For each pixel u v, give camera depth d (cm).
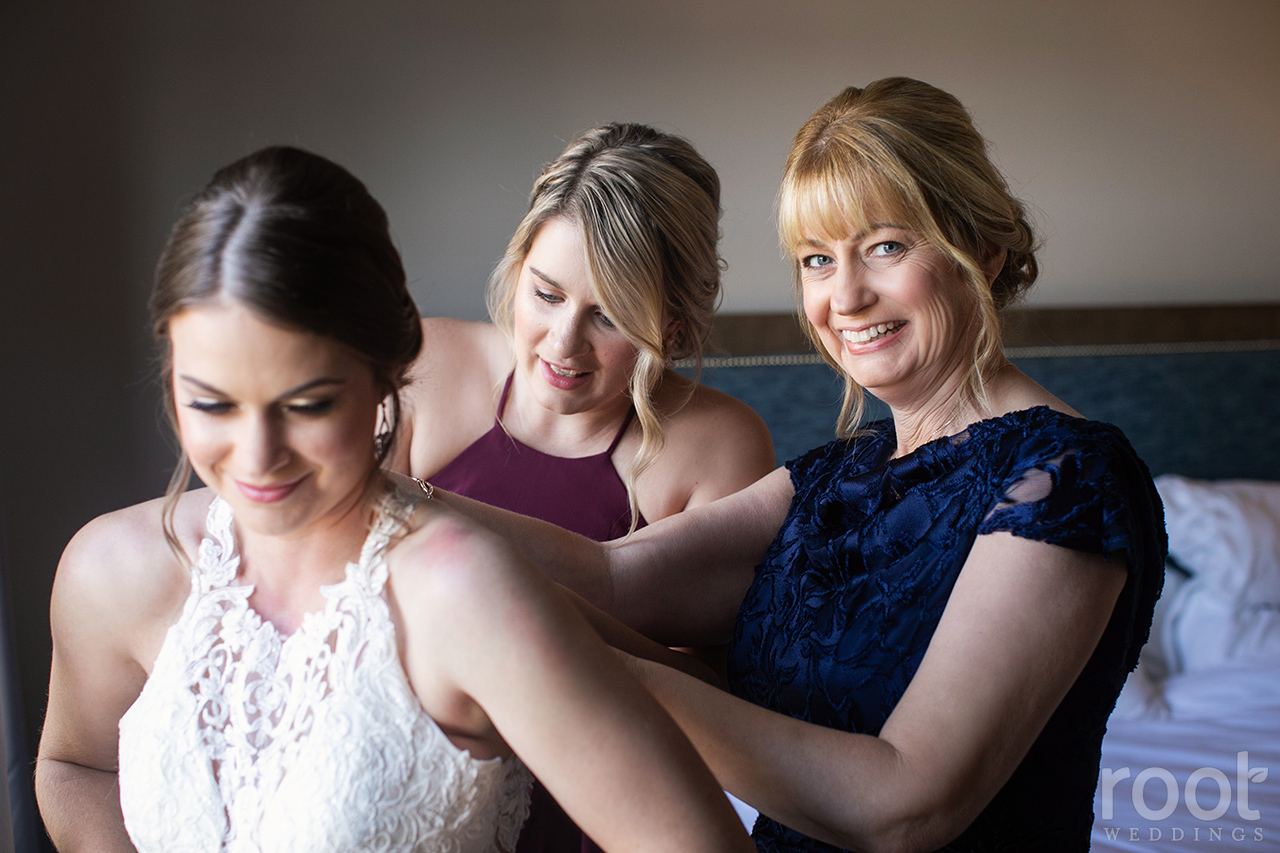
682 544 139
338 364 73
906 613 108
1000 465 106
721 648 152
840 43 320
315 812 79
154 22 280
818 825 97
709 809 77
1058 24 336
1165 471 354
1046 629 94
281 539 87
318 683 83
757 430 175
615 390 158
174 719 86
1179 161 350
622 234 146
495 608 79
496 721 80
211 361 71
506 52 301
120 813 97
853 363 123
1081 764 104
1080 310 344
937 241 113
